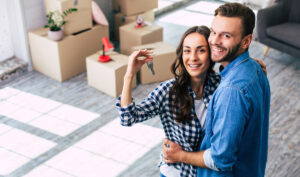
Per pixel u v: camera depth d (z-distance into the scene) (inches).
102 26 187.0
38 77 179.9
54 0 168.6
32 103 160.4
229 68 57.0
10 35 181.3
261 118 58.1
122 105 62.2
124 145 137.6
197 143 68.0
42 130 144.4
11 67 178.1
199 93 65.9
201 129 66.6
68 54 173.8
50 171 125.0
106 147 136.3
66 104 160.2
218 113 55.2
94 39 185.0
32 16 176.7
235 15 52.0
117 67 159.5
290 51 187.5
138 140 140.3
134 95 167.5
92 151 134.3
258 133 58.6
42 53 176.2
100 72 164.1
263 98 61.4
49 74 179.9
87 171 125.3
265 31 194.9
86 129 145.5
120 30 194.1
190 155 62.5
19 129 144.6
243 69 55.6
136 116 62.9
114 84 161.2
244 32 52.9
